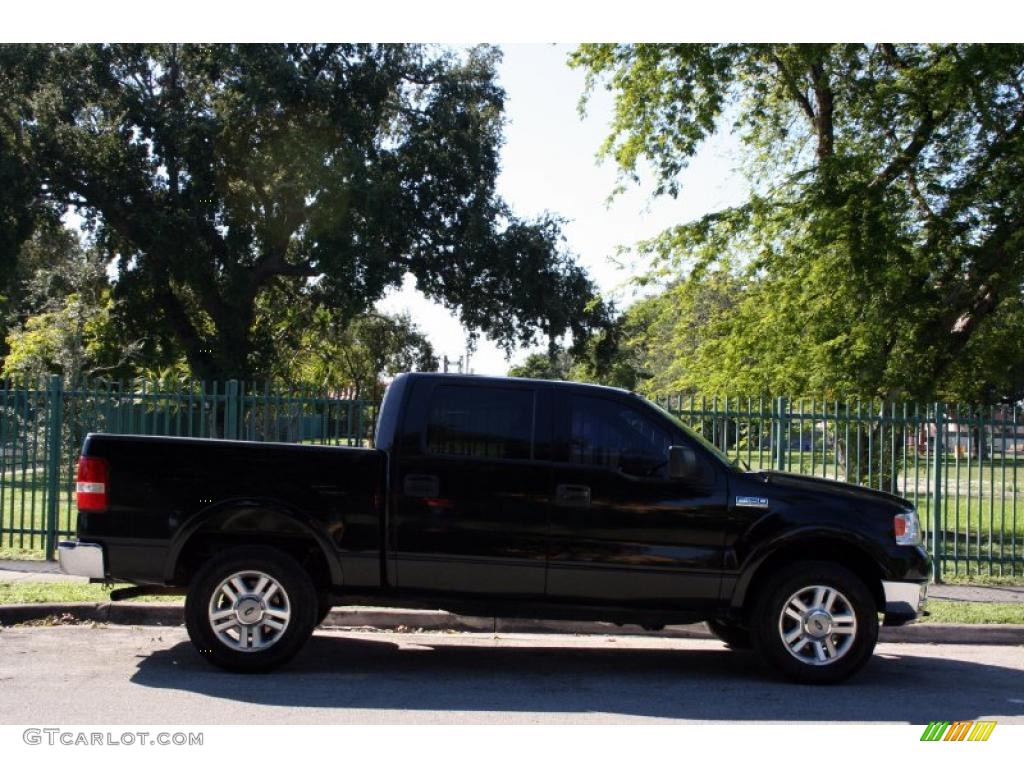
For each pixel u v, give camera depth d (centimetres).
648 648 859
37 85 3041
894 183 1711
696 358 1923
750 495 711
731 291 1911
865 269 1591
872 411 1272
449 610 720
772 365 1717
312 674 711
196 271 3045
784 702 664
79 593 938
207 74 3216
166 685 666
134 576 695
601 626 911
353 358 4481
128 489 696
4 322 3728
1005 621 951
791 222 1698
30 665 718
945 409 1253
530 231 3259
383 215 3014
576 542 707
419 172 3184
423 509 707
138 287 3253
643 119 1753
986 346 1780
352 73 3188
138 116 3053
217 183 3123
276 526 702
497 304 3341
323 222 3053
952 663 819
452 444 715
